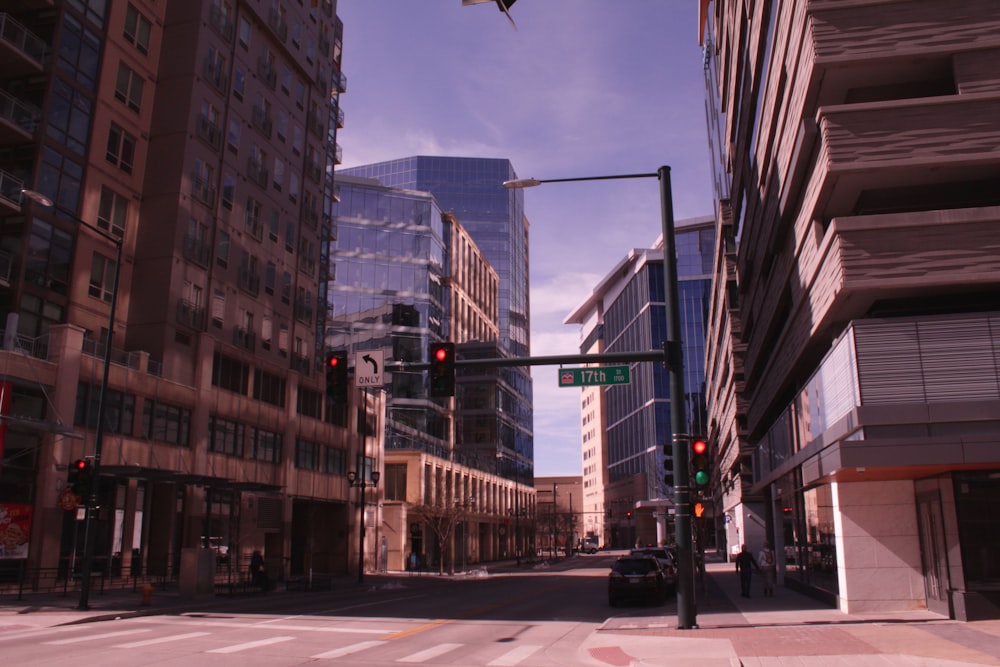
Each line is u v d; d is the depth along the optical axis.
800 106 20.91
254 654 14.18
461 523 76.81
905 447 17.19
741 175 39.03
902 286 17.89
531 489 113.12
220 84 42.09
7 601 24.56
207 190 40.38
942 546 18.70
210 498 36.28
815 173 20.12
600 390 182.62
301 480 47.59
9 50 31.06
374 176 170.12
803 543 27.88
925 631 16.00
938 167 18.23
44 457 28.64
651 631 17.56
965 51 18.47
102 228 35.12
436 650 15.00
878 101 20.30
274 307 46.78
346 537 53.12
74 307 32.91
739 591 31.34
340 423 53.59
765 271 32.62
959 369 17.67
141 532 33.59
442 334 92.12
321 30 55.91
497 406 96.75
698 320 140.50
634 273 153.00
